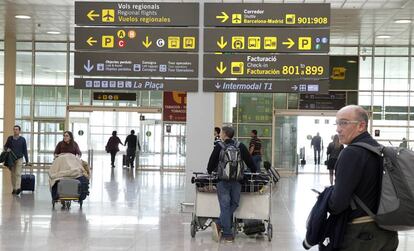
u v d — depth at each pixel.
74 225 9.98
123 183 18.86
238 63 11.32
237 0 16.67
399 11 18.25
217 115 25.03
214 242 8.67
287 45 11.25
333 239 3.62
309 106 25.69
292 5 11.23
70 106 26.83
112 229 9.64
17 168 14.87
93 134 46.19
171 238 8.92
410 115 26.05
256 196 8.98
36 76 27.05
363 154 3.53
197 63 11.37
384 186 3.47
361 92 26.14
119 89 11.39
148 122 28.92
